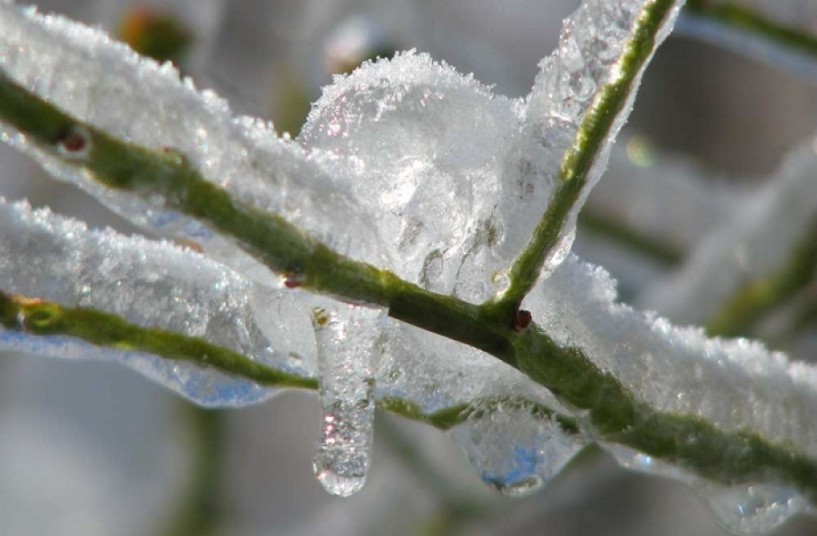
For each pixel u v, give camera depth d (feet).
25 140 0.95
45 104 0.95
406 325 1.02
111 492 2.20
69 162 0.95
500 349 1.01
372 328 1.00
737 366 1.06
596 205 1.72
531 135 1.00
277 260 0.98
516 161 1.00
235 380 1.03
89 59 0.95
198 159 0.96
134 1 1.56
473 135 1.01
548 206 0.99
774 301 1.47
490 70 1.93
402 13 1.88
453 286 1.01
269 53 2.11
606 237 1.73
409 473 1.76
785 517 1.07
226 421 1.82
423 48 1.89
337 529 1.92
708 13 1.32
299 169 0.98
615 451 1.06
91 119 0.95
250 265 0.98
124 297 1.02
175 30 1.56
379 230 1.00
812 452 1.06
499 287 1.00
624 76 0.98
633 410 1.04
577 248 1.77
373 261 0.99
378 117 1.01
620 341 1.04
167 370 1.03
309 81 1.79
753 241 1.49
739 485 1.06
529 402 1.04
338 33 1.81
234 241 0.97
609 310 1.04
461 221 1.01
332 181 0.98
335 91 1.01
